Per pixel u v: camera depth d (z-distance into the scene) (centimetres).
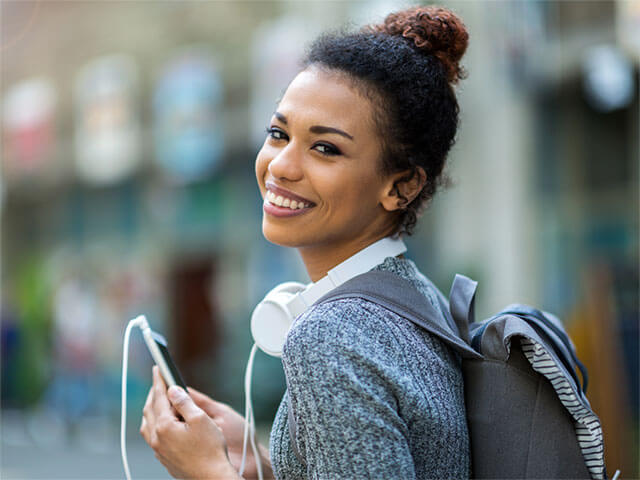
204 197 1048
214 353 994
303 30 817
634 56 651
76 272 1170
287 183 124
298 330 112
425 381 115
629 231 716
